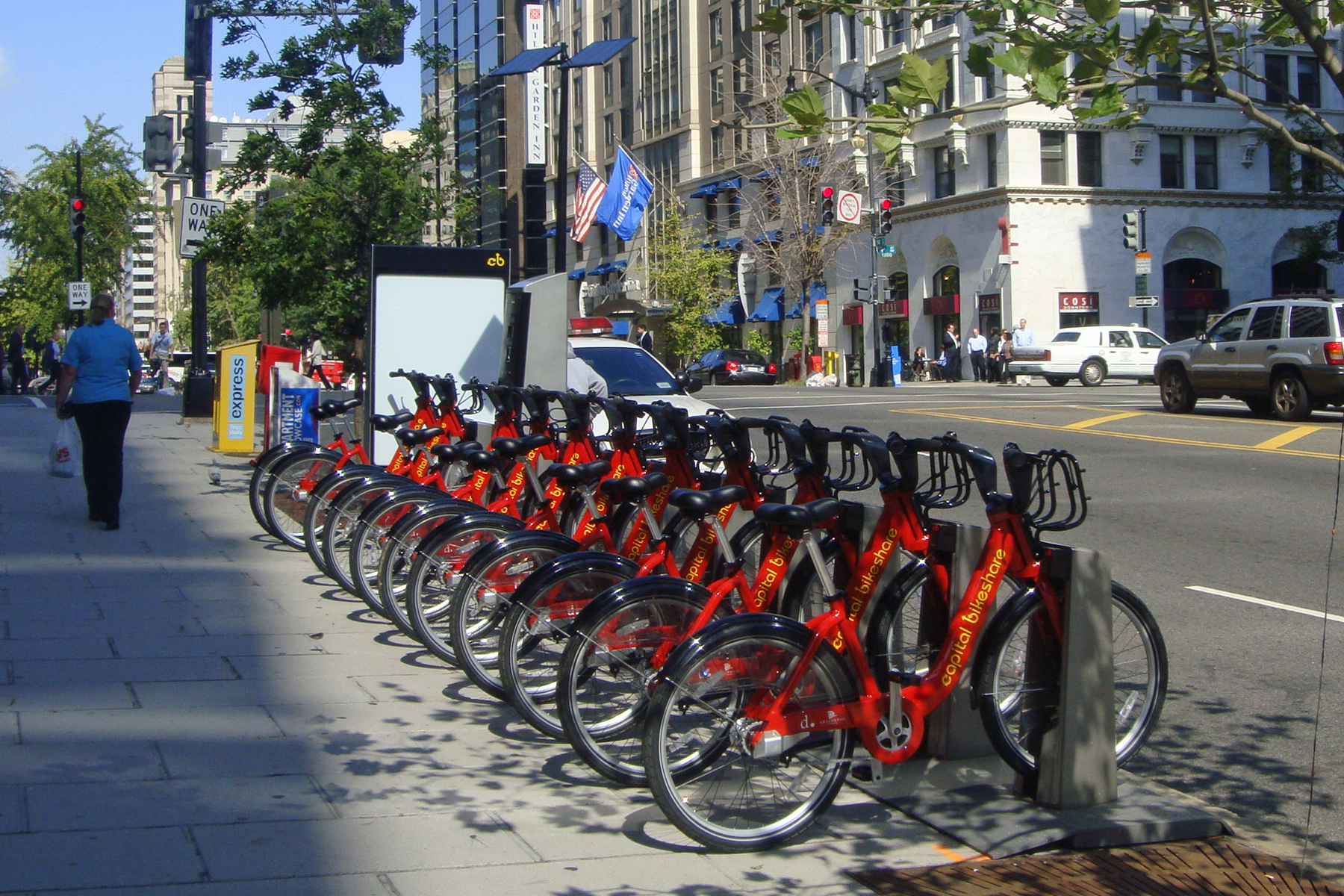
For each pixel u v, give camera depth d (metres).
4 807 4.56
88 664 6.56
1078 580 4.69
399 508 7.71
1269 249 45.34
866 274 49.19
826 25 45.97
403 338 12.87
